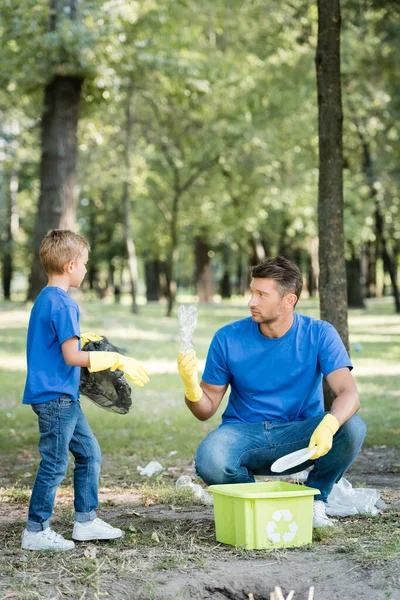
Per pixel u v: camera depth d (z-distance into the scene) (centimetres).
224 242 4047
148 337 1938
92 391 433
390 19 1579
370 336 2088
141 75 1944
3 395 1107
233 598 351
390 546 389
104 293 5509
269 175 2631
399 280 6331
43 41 1466
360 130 2694
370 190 2844
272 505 395
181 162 2639
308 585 351
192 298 5756
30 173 3400
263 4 1866
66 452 407
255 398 453
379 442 766
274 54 2141
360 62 2003
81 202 3856
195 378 429
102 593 337
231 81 2228
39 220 1755
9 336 1925
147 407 1015
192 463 688
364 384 1209
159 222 3319
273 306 432
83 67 1552
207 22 2066
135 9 1697
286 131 2445
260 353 447
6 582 349
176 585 348
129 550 397
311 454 397
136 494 561
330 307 727
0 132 2655
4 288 4681
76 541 420
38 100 1980
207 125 2472
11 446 770
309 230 2819
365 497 486
